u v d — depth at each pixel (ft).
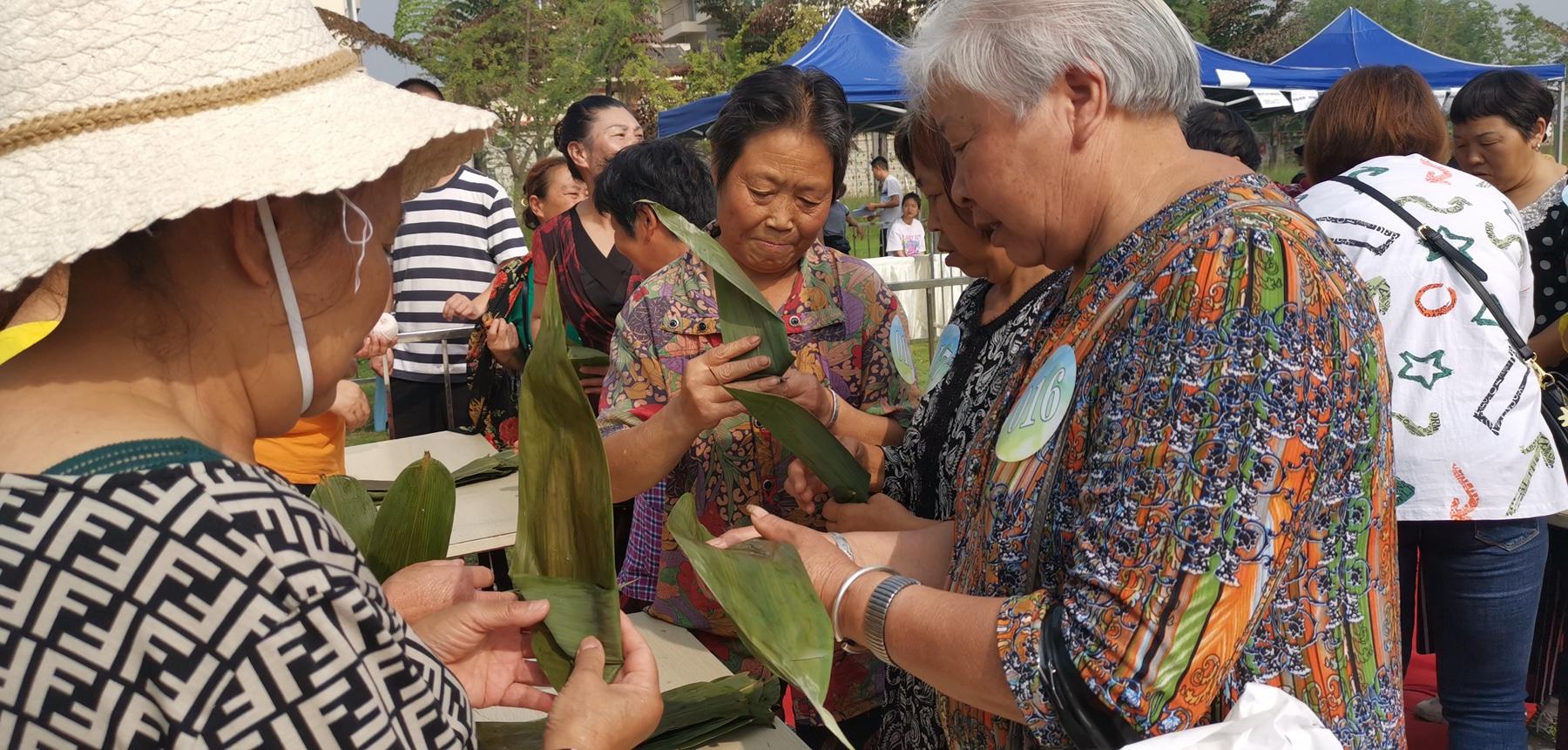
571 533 3.74
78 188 2.33
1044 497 3.46
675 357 6.31
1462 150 9.87
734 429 6.26
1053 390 3.49
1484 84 9.66
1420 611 7.95
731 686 4.88
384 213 3.02
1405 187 7.04
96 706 2.19
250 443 2.76
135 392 2.53
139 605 2.20
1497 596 7.05
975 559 3.79
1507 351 6.73
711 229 6.68
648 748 4.62
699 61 86.84
